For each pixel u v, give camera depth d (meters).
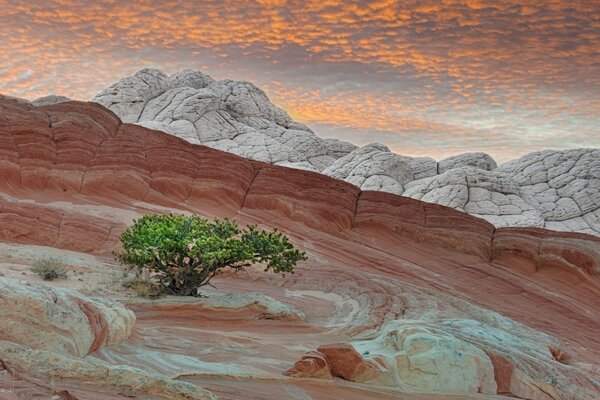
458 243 28.75
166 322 11.86
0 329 6.95
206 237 14.57
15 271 14.12
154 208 26.58
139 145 28.89
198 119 52.53
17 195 24.91
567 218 40.16
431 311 17.31
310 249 26.03
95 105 29.48
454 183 40.94
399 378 9.78
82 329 7.78
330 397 8.48
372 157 47.62
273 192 29.34
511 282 26.55
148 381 6.55
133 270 16.17
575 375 11.98
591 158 44.88
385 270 25.11
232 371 8.52
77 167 26.91
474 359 10.46
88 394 5.93
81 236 19.34
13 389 5.45
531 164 46.47
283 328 13.12
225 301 13.36
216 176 29.22
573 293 26.67
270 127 58.34
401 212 29.62
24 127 26.81
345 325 14.36
